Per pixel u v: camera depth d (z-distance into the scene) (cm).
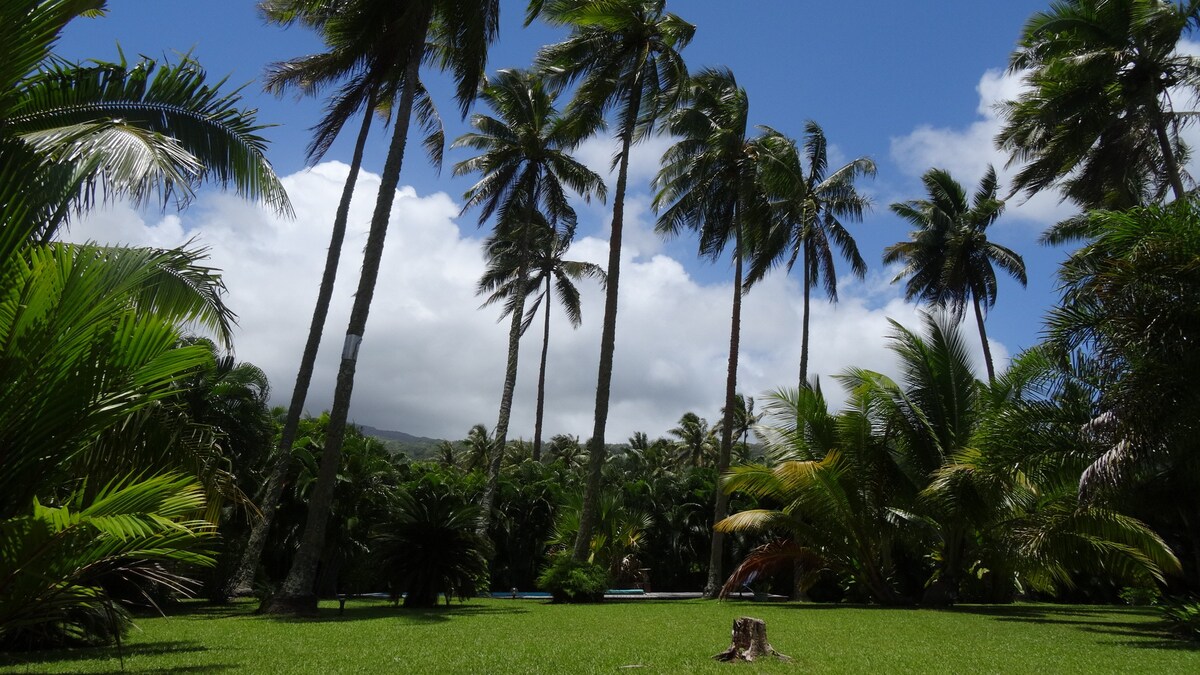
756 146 2648
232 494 938
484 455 6353
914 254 3516
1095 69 1872
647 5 2381
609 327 2278
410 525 1812
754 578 2222
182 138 942
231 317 875
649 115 2420
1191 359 1053
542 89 2927
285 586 1512
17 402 536
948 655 871
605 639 1012
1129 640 1067
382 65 1922
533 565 3675
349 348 1617
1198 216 1064
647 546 3719
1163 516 1424
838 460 1973
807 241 3009
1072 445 1238
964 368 1997
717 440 6331
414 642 969
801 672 721
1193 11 1803
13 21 606
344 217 2095
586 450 6806
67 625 895
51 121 866
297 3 1858
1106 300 1120
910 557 2292
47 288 543
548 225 3356
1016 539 1461
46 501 597
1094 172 2127
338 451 1583
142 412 696
